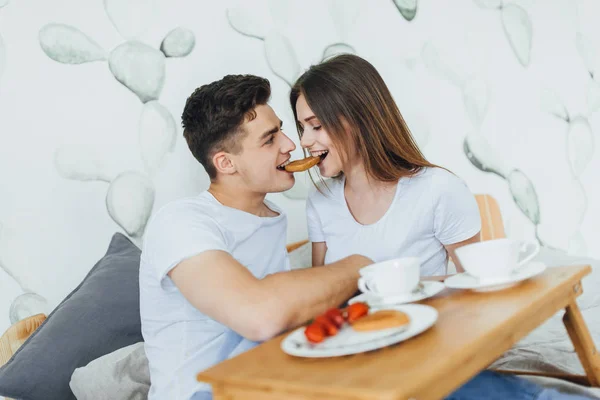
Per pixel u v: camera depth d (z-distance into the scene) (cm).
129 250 176
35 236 169
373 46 253
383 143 150
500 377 114
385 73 256
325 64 151
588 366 111
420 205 150
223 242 123
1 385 140
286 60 226
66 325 153
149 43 193
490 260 105
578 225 348
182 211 128
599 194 365
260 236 143
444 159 277
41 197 171
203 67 204
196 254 116
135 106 189
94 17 182
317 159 150
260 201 149
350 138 149
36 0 172
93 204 180
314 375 79
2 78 165
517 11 317
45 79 173
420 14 271
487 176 296
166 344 130
